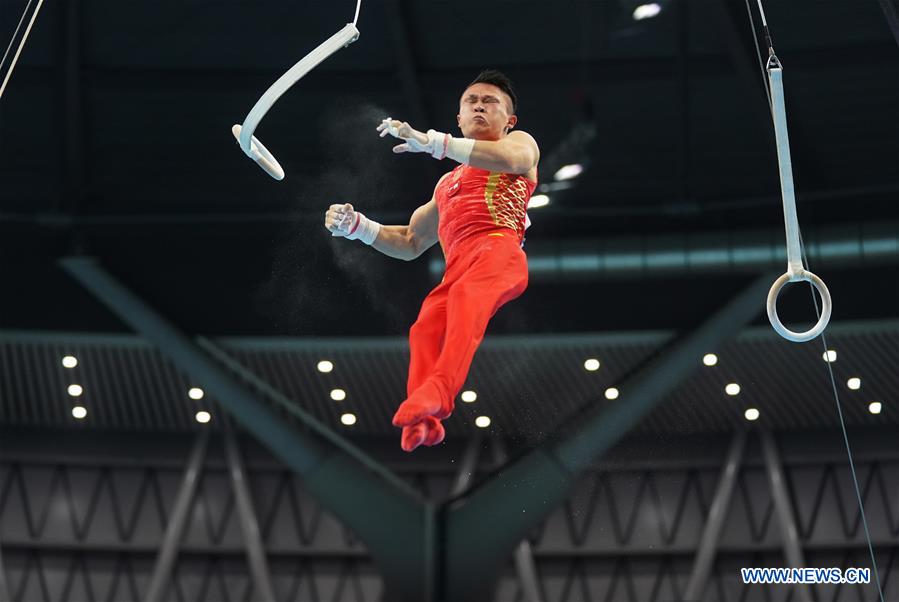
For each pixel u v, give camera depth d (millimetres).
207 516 13750
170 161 13180
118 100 12531
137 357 13648
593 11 11570
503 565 12609
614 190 13453
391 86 12484
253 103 12617
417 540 12773
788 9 11305
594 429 13273
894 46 11500
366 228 3893
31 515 13844
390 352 13453
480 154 3275
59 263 13500
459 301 3213
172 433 14078
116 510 13883
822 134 12727
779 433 13875
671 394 13445
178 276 13789
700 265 13352
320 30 11883
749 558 13406
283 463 13891
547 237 13820
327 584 13523
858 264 13023
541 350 13422
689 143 12609
